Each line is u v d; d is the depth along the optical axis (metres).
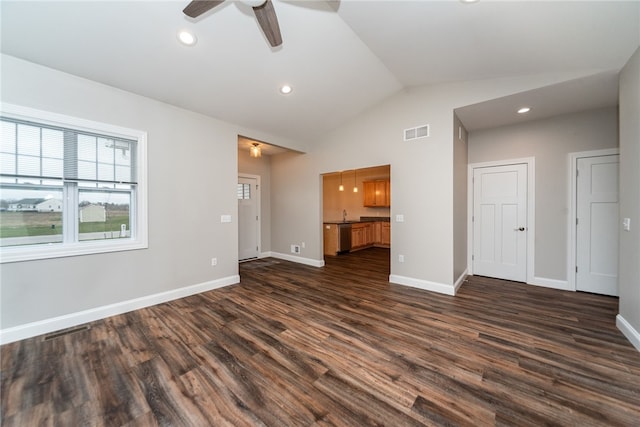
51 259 2.47
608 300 3.19
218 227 3.82
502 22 2.07
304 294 3.52
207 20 2.30
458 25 2.21
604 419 1.44
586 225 3.46
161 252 3.22
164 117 3.24
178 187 3.38
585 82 2.66
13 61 2.25
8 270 2.26
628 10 1.76
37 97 2.37
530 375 1.80
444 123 3.47
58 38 2.19
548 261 3.73
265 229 6.08
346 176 8.37
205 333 2.43
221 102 3.45
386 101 4.05
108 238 2.88
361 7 2.22
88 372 1.85
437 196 3.57
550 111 3.45
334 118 4.41
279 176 5.92
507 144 4.00
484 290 3.62
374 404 1.56
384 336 2.36
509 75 2.95
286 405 1.55
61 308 2.52
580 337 2.30
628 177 2.25
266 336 2.37
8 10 1.93
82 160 2.68
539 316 2.76
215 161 3.78
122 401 1.59
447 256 3.50
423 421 1.43
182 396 1.63
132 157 3.03
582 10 1.81
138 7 2.09
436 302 3.19
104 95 2.76
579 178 3.49
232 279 3.99
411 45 2.67
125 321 2.69
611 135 3.28
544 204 3.74
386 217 8.20
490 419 1.44
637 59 2.10
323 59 3.01
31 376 1.81
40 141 2.44
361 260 5.89
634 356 2.01
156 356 2.05
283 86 3.37
